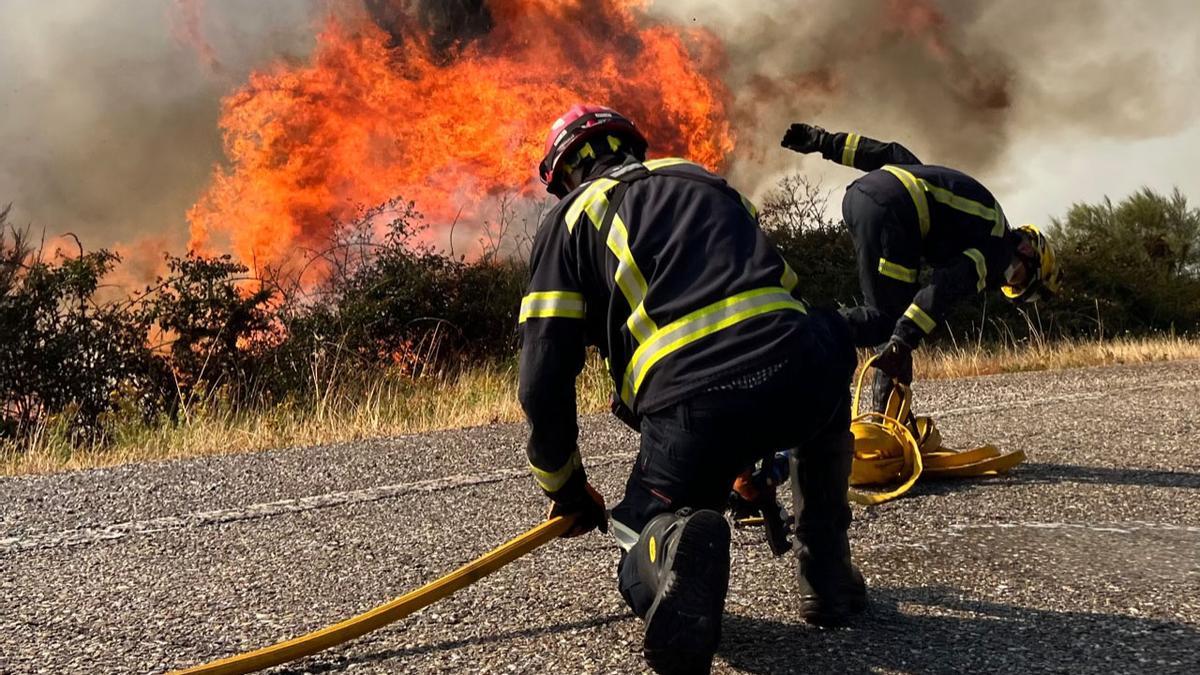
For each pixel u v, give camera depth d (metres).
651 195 2.55
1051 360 11.46
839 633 2.85
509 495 4.76
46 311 8.68
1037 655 2.65
